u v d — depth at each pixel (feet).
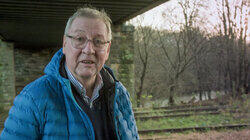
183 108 28.43
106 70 4.91
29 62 53.06
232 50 47.88
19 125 3.20
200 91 49.73
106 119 4.21
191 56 48.24
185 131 18.74
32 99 3.27
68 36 3.92
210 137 17.02
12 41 38.34
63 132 3.33
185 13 45.16
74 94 3.96
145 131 18.29
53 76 3.73
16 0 15.98
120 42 27.09
